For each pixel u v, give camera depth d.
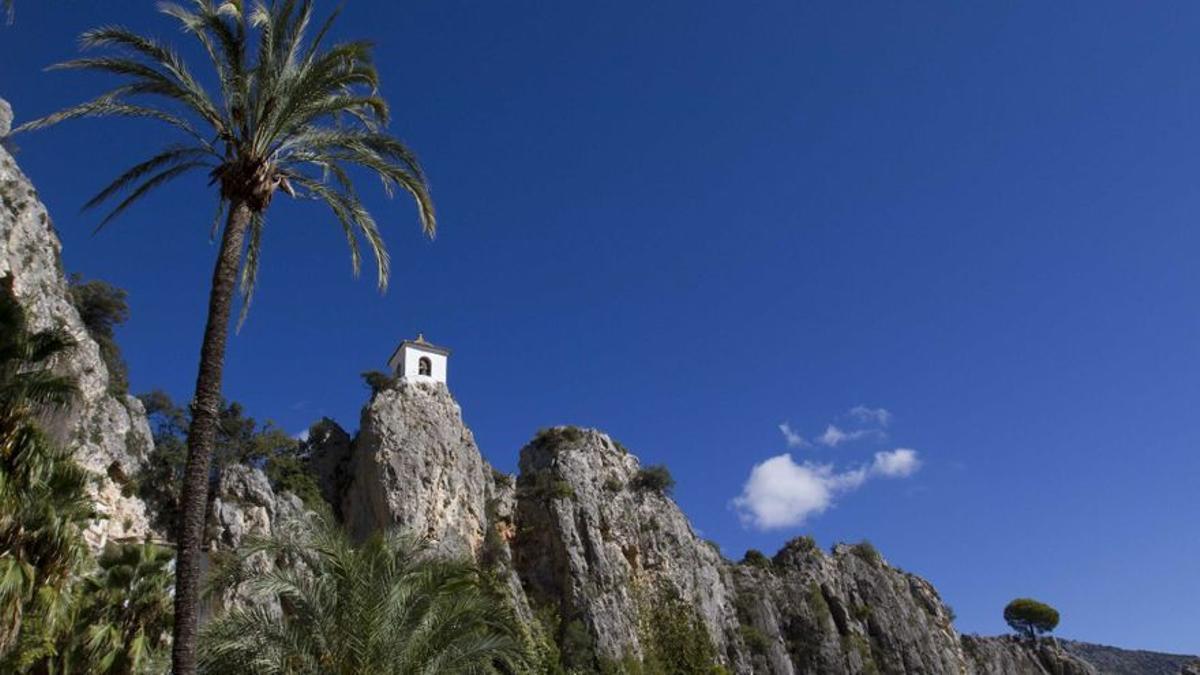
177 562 19.36
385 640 25.30
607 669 88.38
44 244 66.44
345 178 25.52
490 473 104.19
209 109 22.95
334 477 97.06
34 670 34.00
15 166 65.56
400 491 90.25
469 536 93.50
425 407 98.31
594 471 111.88
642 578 104.38
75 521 33.41
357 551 27.09
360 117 25.39
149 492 75.69
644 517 111.12
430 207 25.86
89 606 39.41
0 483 27.14
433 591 27.42
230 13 23.11
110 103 22.52
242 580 26.59
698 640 101.06
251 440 89.69
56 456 31.83
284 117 22.92
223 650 24.02
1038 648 160.62
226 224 22.25
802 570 132.75
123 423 73.94
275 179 23.42
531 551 100.94
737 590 121.75
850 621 126.88
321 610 25.58
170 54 22.84
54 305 65.81
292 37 23.73
